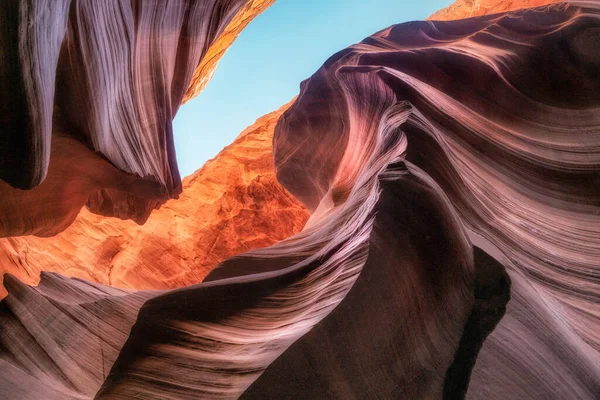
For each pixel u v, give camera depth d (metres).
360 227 4.16
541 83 9.01
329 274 4.14
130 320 5.68
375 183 4.67
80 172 7.38
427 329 3.24
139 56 8.71
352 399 2.86
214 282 4.93
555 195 6.31
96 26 6.23
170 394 3.54
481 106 8.73
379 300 3.17
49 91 4.05
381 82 8.45
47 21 3.64
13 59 3.22
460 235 3.73
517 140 7.53
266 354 3.25
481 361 2.97
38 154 3.91
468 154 6.55
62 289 6.11
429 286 3.40
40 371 4.39
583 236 5.53
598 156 6.82
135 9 8.07
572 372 3.05
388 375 2.98
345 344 2.98
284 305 4.36
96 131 6.54
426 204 3.63
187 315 4.54
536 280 4.42
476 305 3.49
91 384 4.54
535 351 3.08
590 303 4.32
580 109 8.26
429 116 7.23
